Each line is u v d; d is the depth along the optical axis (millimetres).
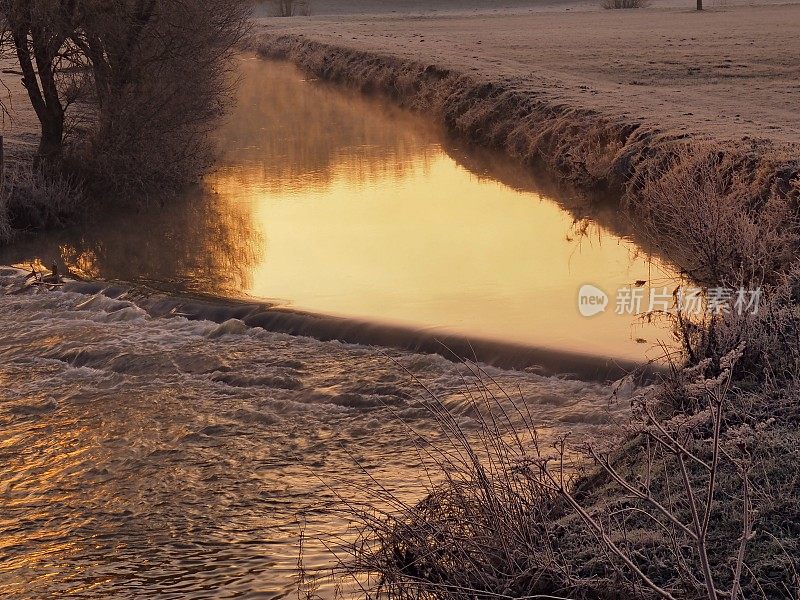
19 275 15641
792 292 9180
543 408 9805
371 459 9156
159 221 18844
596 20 76625
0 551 7836
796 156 14906
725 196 13180
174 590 6926
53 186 18609
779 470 5980
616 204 18484
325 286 14375
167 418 10414
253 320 13133
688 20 69812
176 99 20297
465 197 20297
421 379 10953
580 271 14422
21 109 27656
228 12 21281
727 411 6812
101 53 19703
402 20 92812
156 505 8523
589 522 4930
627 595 5098
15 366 12078
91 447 9805
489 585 5340
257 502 8445
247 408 10539
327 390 10844
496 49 44750
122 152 19906
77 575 7348
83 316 13773
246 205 20062
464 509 5781
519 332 11828
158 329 13070
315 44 54312
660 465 6301
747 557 5258
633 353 10766
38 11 18891
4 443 9992
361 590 6098
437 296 13578
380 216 18891
